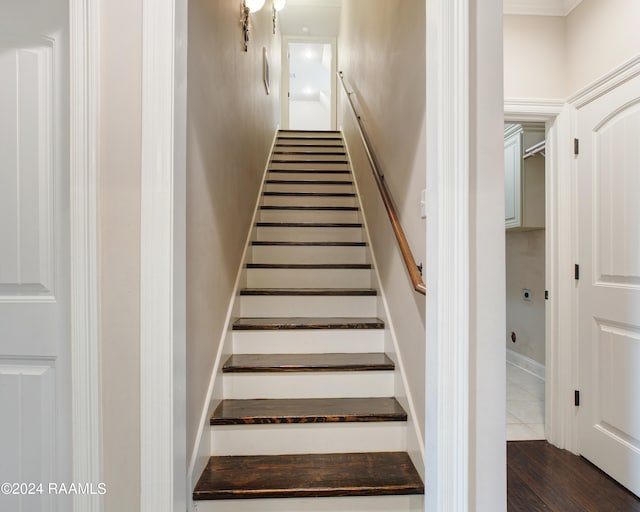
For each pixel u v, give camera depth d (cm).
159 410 98
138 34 98
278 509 129
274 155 416
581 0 195
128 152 98
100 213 98
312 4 480
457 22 101
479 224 103
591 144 189
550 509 156
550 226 212
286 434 152
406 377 158
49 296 104
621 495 165
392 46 189
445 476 102
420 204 141
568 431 203
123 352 99
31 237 104
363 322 205
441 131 102
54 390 103
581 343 196
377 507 132
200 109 138
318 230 291
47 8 103
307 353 197
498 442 103
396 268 178
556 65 207
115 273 99
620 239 173
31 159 104
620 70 172
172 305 99
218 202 169
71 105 97
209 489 128
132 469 99
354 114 321
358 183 321
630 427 167
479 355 103
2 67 104
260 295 223
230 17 197
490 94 103
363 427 154
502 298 103
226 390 171
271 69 413
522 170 320
